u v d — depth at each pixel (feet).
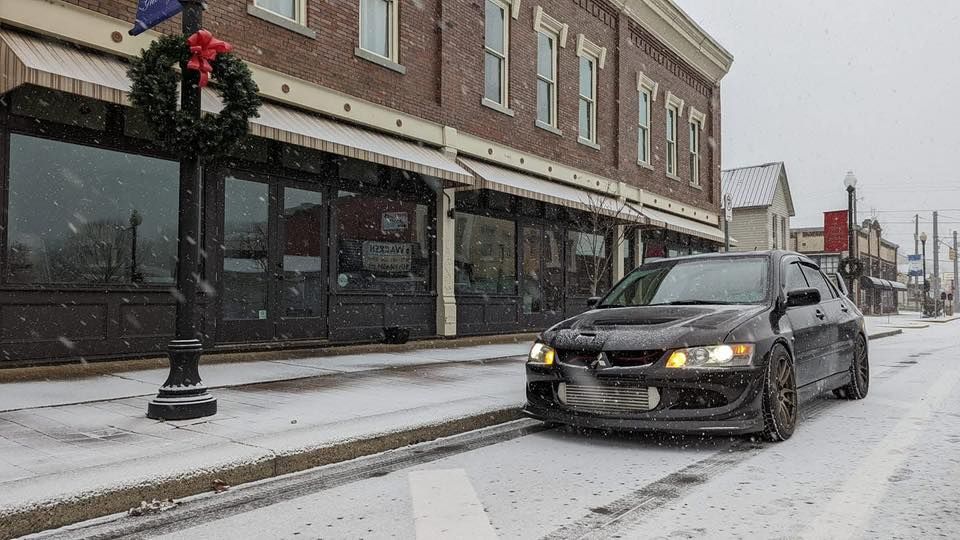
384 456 17.53
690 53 77.97
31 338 25.54
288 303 34.88
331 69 36.47
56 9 25.57
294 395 23.63
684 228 70.90
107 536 11.93
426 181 43.16
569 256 57.41
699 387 17.12
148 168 29.45
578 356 18.58
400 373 29.73
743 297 20.83
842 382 24.98
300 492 14.44
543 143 53.36
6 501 12.15
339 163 37.58
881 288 175.52
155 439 16.90
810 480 15.02
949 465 16.28
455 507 13.32
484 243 48.14
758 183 120.78
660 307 20.61
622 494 14.06
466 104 45.47
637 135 67.21
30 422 18.76
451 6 44.37
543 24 53.72
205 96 29.19
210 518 12.82
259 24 33.01
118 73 26.22
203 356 30.71
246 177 32.91
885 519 12.39
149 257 29.30
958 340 66.95
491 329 48.03
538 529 12.00
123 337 28.14
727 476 15.37
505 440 19.44
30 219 25.75
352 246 38.45
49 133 26.16
